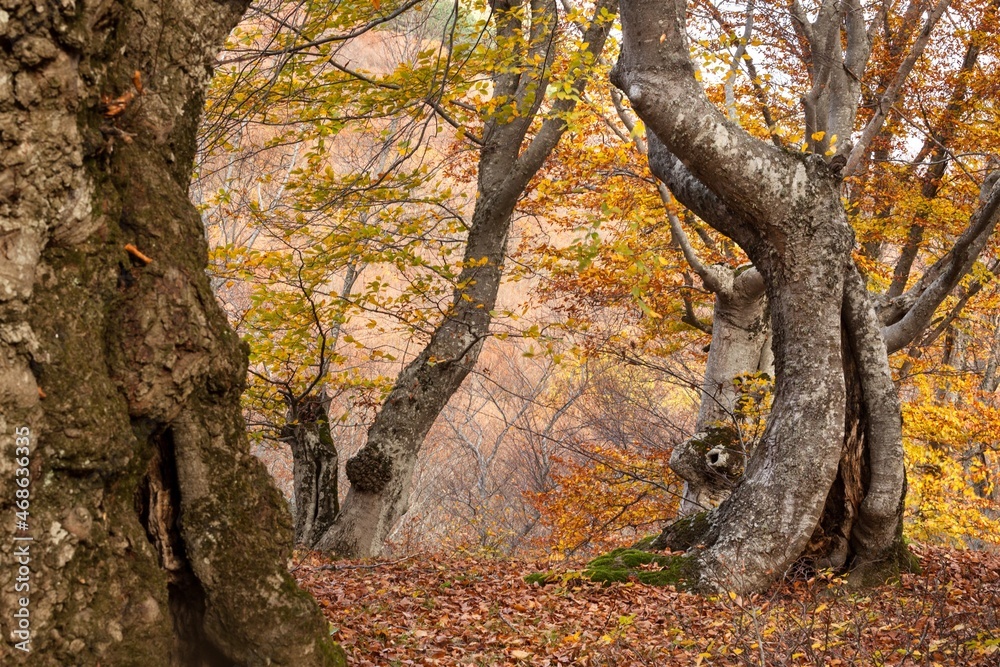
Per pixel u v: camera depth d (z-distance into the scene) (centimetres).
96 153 309
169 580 336
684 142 730
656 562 775
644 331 1639
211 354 333
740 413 1128
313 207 980
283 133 910
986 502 1431
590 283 1300
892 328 994
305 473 1202
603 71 988
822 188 757
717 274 1177
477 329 1104
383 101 936
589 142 1373
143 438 322
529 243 1557
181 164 359
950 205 1373
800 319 764
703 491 1130
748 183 741
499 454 2714
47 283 288
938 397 1803
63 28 278
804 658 465
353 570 864
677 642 532
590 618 621
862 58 844
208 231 1525
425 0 888
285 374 1154
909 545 935
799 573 766
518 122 1112
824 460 743
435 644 544
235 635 338
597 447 1486
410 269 1194
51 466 282
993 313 1731
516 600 690
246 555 341
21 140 275
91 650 293
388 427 1100
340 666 363
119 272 313
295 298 1014
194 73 355
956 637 454
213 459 340
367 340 2362
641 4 723
